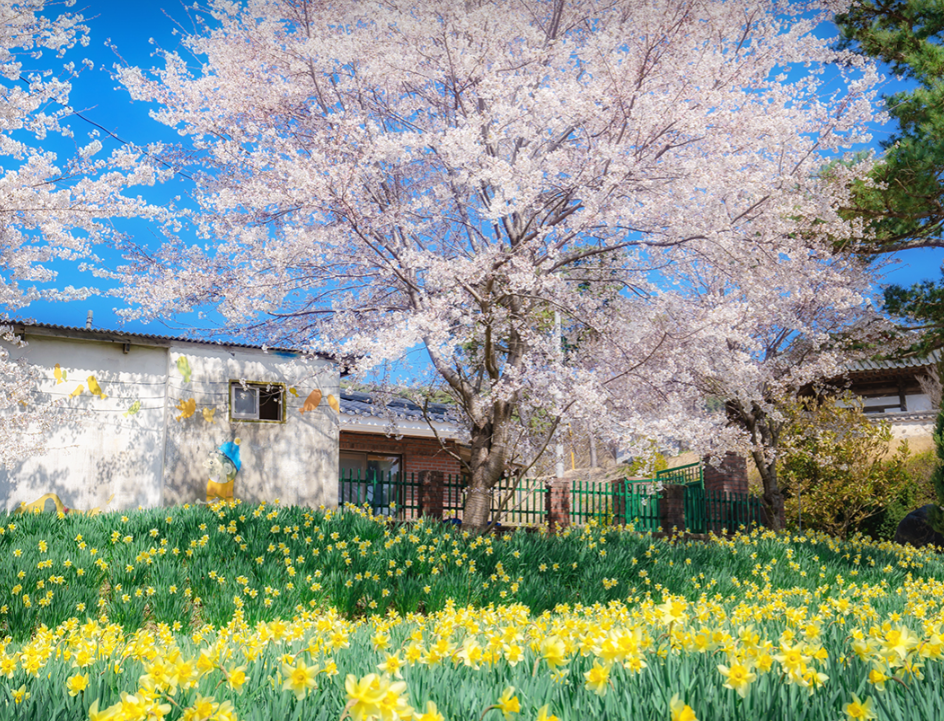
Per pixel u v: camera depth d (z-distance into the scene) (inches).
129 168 389.1
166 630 197.2
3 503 447.5
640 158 411.5
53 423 447.2
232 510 375.9
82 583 257.9
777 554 415.2
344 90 436.1
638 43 417.7
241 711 84.4
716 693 82.2
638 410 489.1
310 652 106.6
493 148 442.9
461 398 481.4
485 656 97.7
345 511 400.5
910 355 617.0
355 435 671.8
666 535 573.0
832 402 649.6
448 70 425.1
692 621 164.1
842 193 474.9
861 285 566.3
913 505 698.8
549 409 429.7
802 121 420.8
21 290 397.7
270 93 430.3
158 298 429.7
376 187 428.8
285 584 264.5
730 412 593.6
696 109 397.4
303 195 394.9
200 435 505.0
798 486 656.4
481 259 394.0
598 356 487.5
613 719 75.6
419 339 383.6
